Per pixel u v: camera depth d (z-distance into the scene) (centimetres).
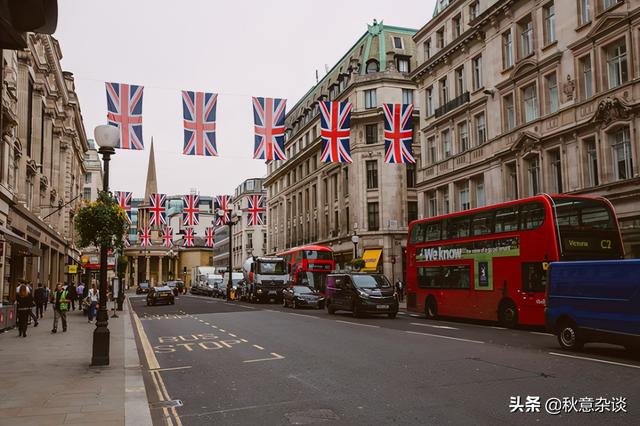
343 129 2762
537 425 610
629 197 2217
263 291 4191
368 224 5038
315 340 1510
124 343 1542
